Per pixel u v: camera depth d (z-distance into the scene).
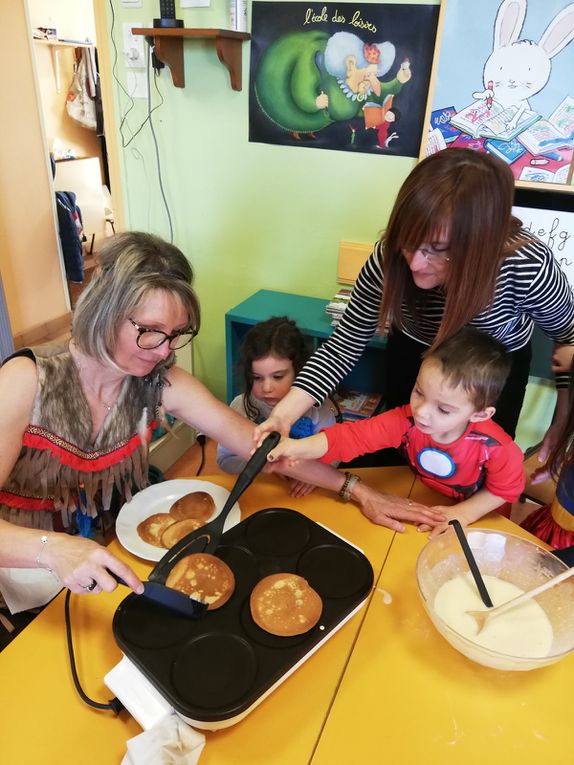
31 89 3.10
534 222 1.76
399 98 1.78
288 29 1.82
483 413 1.03
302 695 0.75
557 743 0.71
